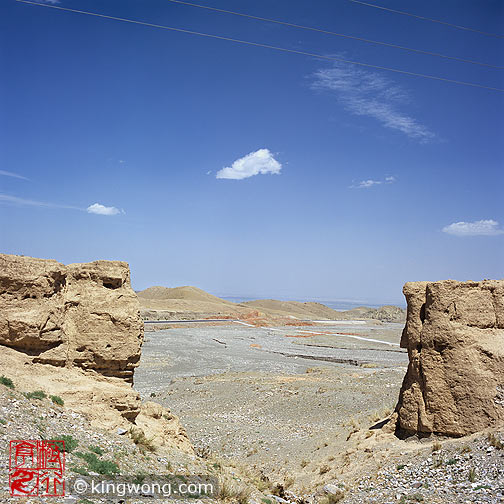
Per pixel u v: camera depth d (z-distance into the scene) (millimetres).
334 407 31469
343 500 16000
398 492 15211
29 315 15078
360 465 18562
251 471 21250
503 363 17938
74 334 16344
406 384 20484
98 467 11703
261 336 100875
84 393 15062
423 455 17203
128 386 16766
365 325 148500
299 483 19453
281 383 40344
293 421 30234
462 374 18172
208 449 25391
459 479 14766
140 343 17266
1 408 12273
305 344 87125
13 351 14891
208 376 48719
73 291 16859
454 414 18031
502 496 12852
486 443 16141
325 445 23062
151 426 17500
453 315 19109
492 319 19000
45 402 13867
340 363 63312
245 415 32688
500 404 17375
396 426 20344
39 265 15883
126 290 17609
